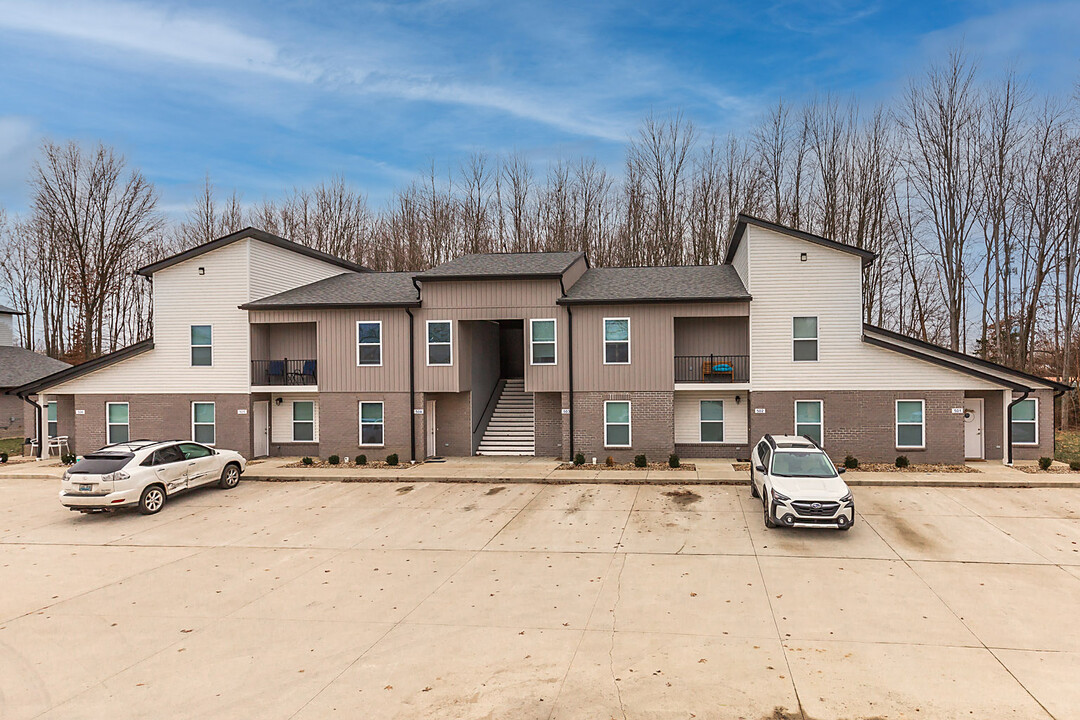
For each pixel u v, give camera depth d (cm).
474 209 4578
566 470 2080
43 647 861
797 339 2138
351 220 4834
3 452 2695
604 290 2297
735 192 3916
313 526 1506
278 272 2506
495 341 2806
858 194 3512
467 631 888
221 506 1714
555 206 4391
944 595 992
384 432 2306
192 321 2394
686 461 2230
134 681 758
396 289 2464
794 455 1476
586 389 2227
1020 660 771
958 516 1466
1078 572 1092
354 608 985
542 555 1249
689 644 831
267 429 2470
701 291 2206
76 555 1303
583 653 810
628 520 1498
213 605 1009
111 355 2403
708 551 1247
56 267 4734
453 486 1927
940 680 724
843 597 991
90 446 2439
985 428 2152
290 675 766
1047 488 1734
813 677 736
